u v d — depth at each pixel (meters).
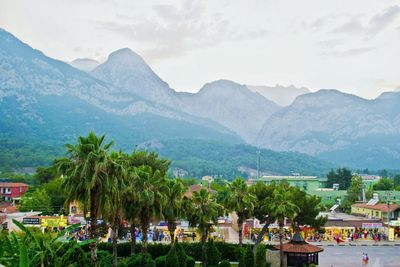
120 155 55.00
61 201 125.38
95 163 45.00
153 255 71.88
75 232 84.81
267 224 77.31
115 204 49.41
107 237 88.88
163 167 82.56
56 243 40.25
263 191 79.00
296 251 67.75
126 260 60.69
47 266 35.28
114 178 46.81
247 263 62.09
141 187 57.16
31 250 34.59
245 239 98.06
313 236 101.69
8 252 34.78
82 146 46.31
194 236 90.25
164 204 59.16
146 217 58.25
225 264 63.09
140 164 81.06
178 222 100.38
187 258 63.97
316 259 70.06
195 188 153.62
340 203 169.00
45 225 86.81
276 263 68.25
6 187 160.50
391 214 120.12
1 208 117.94
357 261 76.56
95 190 46.34
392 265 73.31
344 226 105.50
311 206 81.94
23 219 86.94
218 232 106.62
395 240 103.12
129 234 90.38
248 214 74.44
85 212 46.47
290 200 72.25
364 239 104.00
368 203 136.88
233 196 71.25
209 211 64.69
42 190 122.25
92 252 46.84
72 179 45.78
